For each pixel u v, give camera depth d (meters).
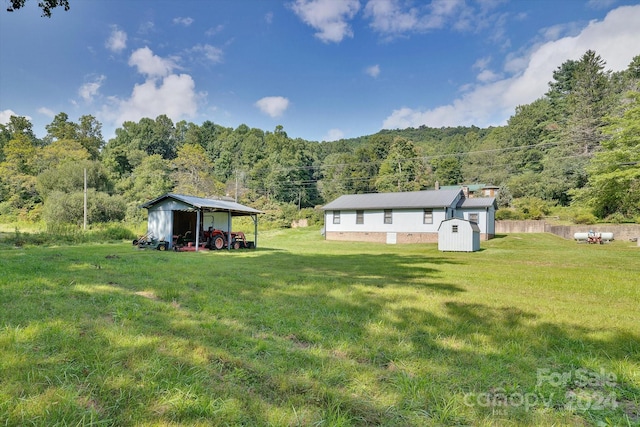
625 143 22.27
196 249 14.66
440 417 1.93
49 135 59.84
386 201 24.88
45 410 1.80
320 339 3.24
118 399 1.96
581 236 21.38
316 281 6.68
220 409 1.91
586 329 3.75
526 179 38.88
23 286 5.00
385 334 3.40
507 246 19.03
